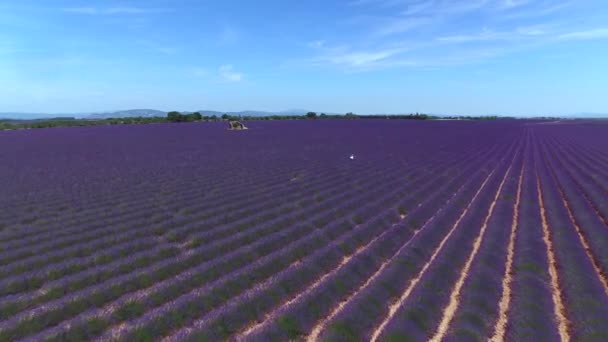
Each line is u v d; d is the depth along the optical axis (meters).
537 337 7.45
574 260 10.98
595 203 17.12
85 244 12.39
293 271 10.44
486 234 13.39
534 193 19.59
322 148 40.50
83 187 21.34
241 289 9.63
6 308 8.50
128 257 11.40
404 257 11.23
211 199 18.53
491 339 7.57
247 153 36.72
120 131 70.38
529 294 9.10
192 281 9.95
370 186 21.27
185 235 13.48
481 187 21.38
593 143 47.41
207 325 7.98
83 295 9.12
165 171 26.53
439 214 15.64
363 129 72.88
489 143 47.28
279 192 19.91
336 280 9.87
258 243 12.50
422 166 28.14
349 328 7.83
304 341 7.62
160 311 8.49
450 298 9.14
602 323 7.83
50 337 7.53
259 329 7.92
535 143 48.19
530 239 12.77
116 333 7.80
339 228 14.07
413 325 7.88
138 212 16.25
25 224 14.77
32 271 10.35
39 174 25.88
